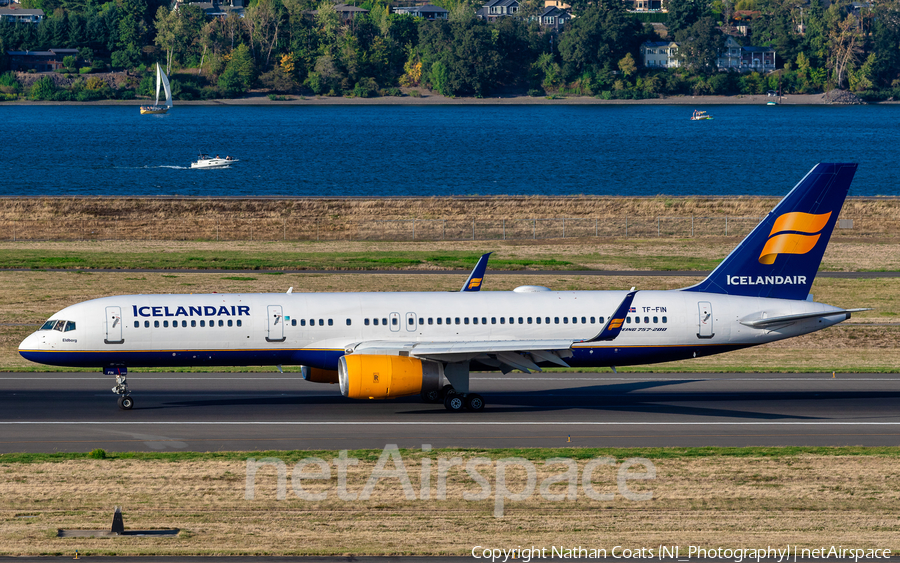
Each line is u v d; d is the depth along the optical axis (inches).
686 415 6820.9
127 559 4296.3
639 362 7411.4
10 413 6673.2
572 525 4761.3
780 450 5856.3
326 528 4677.7
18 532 4552.2
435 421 6560.0
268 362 7066.9
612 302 7357.3
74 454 5629.9
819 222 7559.1
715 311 7396.7
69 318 6791.3
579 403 7229.3
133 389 7559.1
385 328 7052.2
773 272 7608.3
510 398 7401.6
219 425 6397.6
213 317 6909.5
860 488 5255.9
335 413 6781.5
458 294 7352.4
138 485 5167.3
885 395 7578.7
